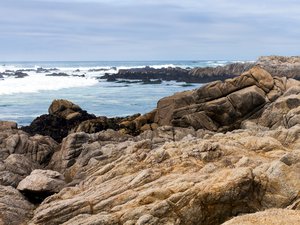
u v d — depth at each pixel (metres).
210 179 22.88
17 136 40.66
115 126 53.81
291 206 20.89
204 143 29.86
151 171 26.98
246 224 17.45
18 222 26.09
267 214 18.44
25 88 119.50
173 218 21.59
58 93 111.19
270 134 33.69
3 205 27.11
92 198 24.94
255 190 22.20
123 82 146.00
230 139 33.75
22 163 35.56
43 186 29.78
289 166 22.92
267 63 142.62
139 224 21.14
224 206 21.67
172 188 23.20
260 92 48.28
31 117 73.44
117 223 21.80
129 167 29.59
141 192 24.16
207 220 21.62
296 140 32.22
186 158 28.84
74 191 28.47
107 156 35.12
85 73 190.75
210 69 157.25
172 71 174.12
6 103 89.81
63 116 58.72
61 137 52.44
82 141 40.47
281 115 44.62
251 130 39.09
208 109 48.75
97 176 29.95
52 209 24.28
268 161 27.36
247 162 26.98
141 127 53.34
